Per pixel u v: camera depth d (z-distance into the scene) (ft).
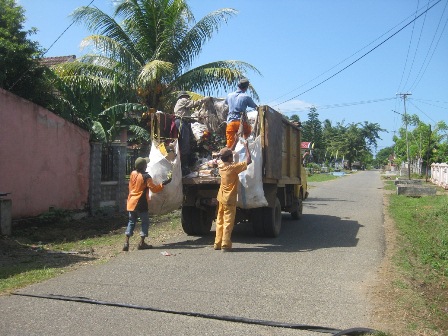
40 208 38.78
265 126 29.25
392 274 22.15
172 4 53.52
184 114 33.12
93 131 47.55
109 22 52.95
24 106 37.19
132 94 53.11
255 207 28.63
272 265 23.65
